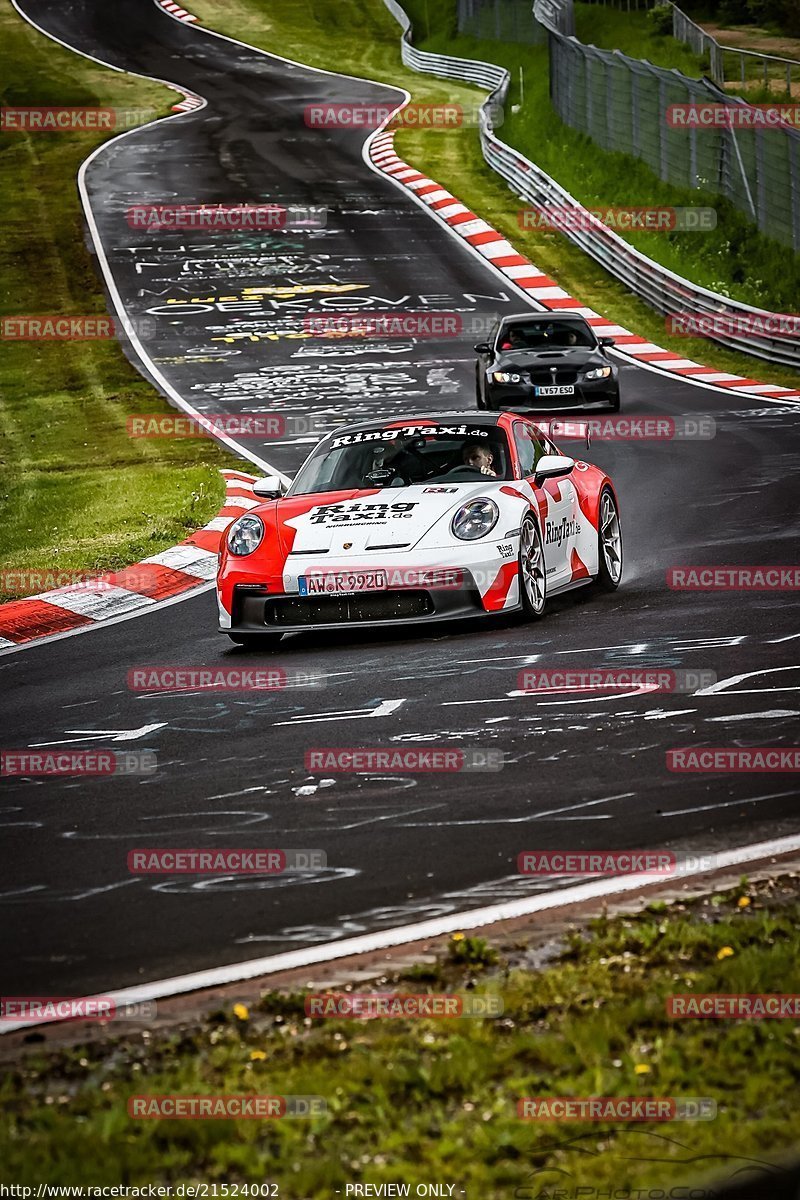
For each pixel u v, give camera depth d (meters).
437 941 17.70
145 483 62.66
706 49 182.25
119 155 176.12
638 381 87.38
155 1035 15.65
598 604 37.91
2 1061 15.26
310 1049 14.95
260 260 128.88
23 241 138.50
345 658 33.62
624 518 51.16
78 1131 13.26
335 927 18.42
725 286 114.31
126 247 135.00
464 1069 14.12
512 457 37.75
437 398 83.88
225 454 71.38
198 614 40.78
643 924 17.66
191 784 24.97
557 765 24.39
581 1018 15.15
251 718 29.02
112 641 38.03
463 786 23.66
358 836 21.70
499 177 158.25
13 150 181.25
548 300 114.44
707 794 22.50
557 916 18.25
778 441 65.19
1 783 25.97
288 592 34.19
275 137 184.75
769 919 17.28
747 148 125.31
